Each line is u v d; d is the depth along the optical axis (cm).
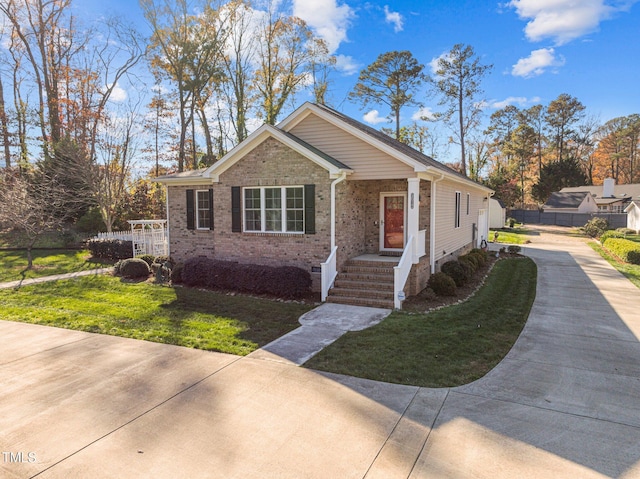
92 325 901
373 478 379
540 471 387
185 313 998
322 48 3216
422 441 439
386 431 461
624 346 753
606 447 427
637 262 1778
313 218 1198
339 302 1095
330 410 511
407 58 4050
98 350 742
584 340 786
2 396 559
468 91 4269
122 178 2469
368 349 732
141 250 1805
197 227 1555
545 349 736
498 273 1575
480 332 830
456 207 1647
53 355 718
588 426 470
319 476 383
